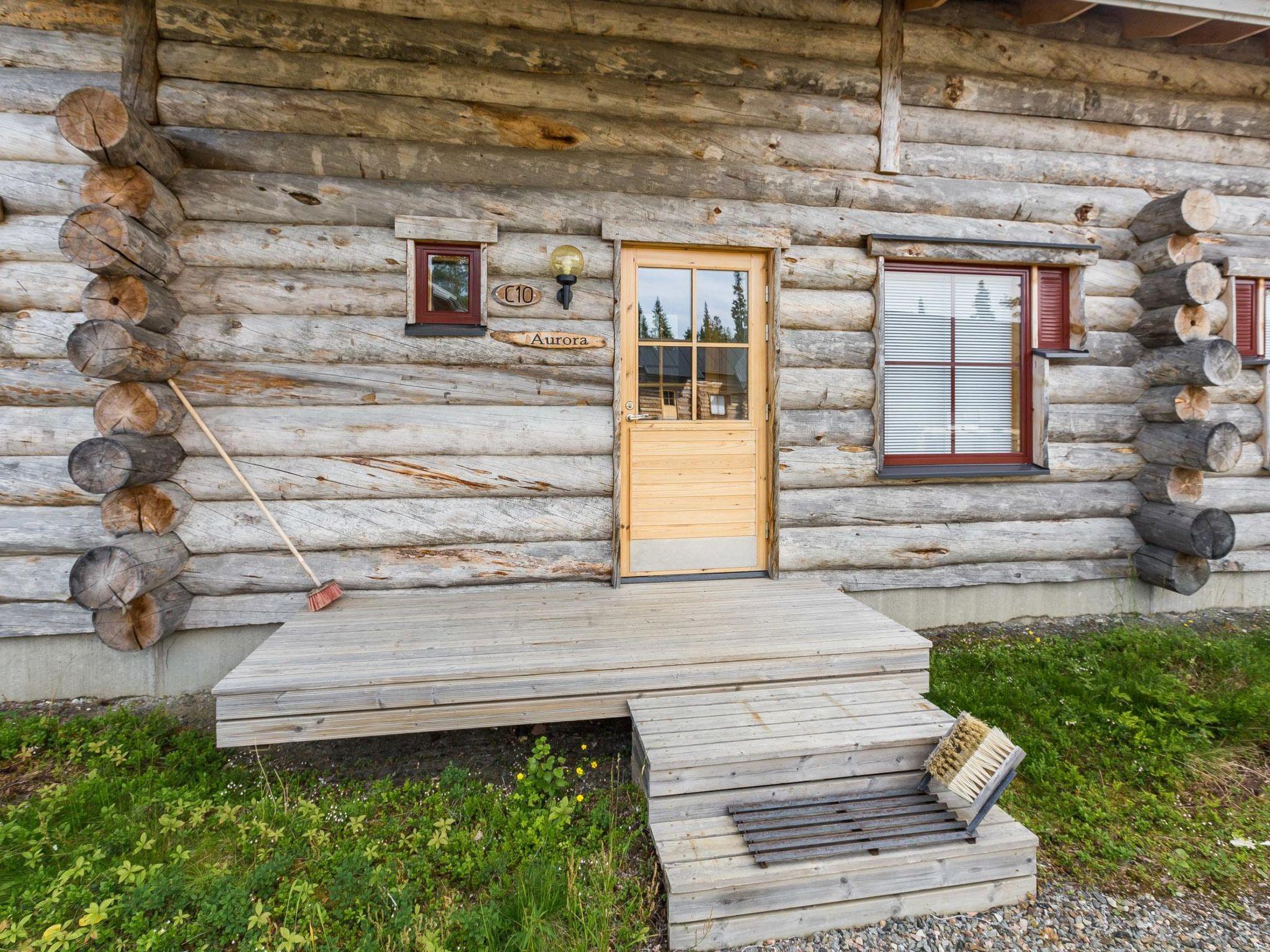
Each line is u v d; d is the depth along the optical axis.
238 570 3.71
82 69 3.53
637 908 2.12
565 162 3.92
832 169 4.23
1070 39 4.36
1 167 3.48
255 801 2.64
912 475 4.32
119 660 3.66
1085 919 2.15
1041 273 4.59
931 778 2.54
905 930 2.12
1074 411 4.57
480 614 3.50
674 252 4.11
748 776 2.40
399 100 3.72
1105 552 4.65
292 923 2.02
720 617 3.46
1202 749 3.00
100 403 3.26
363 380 3.78
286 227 3.71
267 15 3.53
